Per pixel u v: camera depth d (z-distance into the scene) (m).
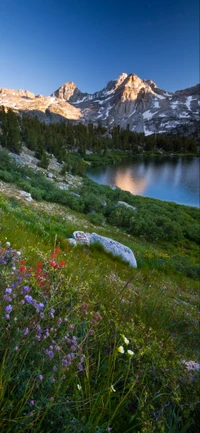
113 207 27.92
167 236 23.44
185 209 38.12
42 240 7.53
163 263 14.25
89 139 129.38
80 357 1.63
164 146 166.25
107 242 11.61
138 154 148.25
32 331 1.55
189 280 13.43
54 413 1.35
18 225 8.03
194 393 1.92
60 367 1.43
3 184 23.75
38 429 1.29
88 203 26.91
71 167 68.00
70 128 132.12
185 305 7.46
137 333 2.34
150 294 5.88
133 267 11.26
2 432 1.18
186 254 21.22
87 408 1.46
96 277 4.62
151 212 30.06
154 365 1.91
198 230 26.14
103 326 2.29
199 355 3.47
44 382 1.35
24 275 2.16
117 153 140.12
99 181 65.56
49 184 31.80
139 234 23.66
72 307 2.11
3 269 2.05
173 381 1.85
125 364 1.84
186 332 4.26
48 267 2.69
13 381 1.43
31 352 1.55
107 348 2.05
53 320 1.91
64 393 1.42
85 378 1.57
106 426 1.42
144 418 1.43
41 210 18.78
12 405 1.25
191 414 1.98
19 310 1.72
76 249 9.20
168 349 2.41
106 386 1.60
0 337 1.45
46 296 2.06
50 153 74.88
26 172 33.53
